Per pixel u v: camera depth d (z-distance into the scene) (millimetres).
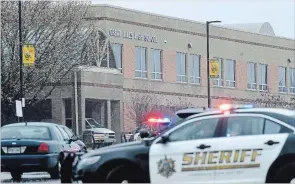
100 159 22141
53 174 33031
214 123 22016
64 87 83438
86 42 81312
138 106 93938
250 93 117125
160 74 100688
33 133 33156
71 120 83938
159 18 100812
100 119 88062
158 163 21781
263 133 21766
